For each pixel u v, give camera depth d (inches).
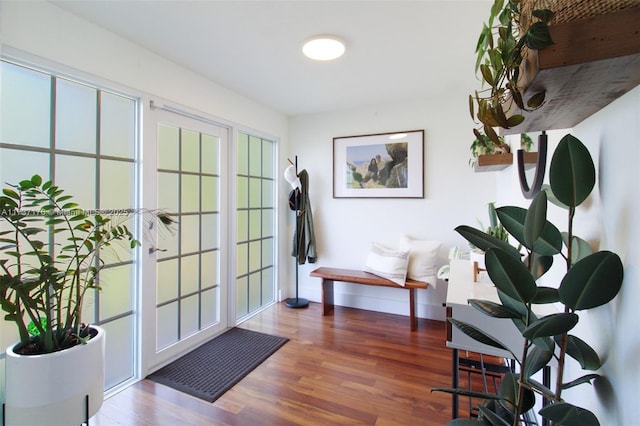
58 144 66.6
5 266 53.0
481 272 69.7
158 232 87.8
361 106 134.7
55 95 66.0
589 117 34.8
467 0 61.6
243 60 88.7
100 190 74.5
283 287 148.3
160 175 89.4
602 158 32.0
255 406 70.7
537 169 41.4
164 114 89.3
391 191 131.4
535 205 28.1
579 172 28.9
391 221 132.0
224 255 112.5
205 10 65.1
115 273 78.1
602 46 21.4
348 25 70.7
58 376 51.5
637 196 25.9
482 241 33.2
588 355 31.9
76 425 53.4
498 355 45.3
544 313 45.4
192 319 100.7
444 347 99.8
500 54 27.6
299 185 139.0
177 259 95.1
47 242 65.0
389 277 117.0
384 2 62.4
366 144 135.3
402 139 128.7
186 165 97.9
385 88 111.7
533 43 22.5
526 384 31.7
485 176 117.0
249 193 128.2
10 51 56.9
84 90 71.3
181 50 82.7
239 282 122.7
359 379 81.5
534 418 57.7
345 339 105.8
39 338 55.0
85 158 71.6
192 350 97.2
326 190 144.1
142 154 81.9
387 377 82.4
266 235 140.1
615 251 29.7
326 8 64.3
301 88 111.4
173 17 67.7
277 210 143.9
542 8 23.7
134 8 64.5
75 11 65.4
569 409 25.8
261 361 90.7
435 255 118.8
